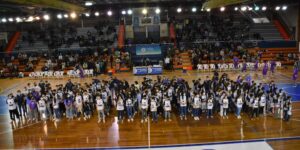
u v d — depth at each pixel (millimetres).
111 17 40094
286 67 30984
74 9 22156
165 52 33625
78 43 36750
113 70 31062
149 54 33188
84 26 40344
